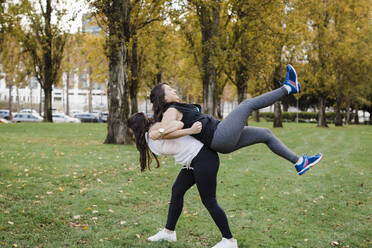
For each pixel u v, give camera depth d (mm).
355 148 14312
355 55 28172
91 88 53531
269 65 21625
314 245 3959
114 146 12625
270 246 3879
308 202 5875
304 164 3377
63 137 16203
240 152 12242
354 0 28594
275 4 17891
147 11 14281
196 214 5008
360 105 44438
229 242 3582
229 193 6320
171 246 3727
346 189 6859
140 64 25297
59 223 4355
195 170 3473
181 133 3328
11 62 29203
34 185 6227
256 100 3369
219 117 34156
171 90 3662
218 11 17219
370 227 4648
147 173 7855
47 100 29078
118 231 4168
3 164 8008
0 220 4293
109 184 6715
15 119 36781
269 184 7168
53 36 26406
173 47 26219
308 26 27844
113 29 12758
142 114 3881
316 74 28500
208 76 18844
